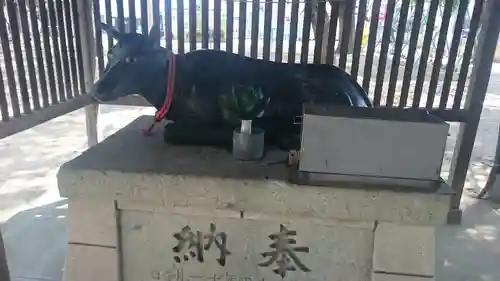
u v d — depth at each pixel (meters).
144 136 1.89
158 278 1.65
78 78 2.82
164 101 1.76
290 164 1.59
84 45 2.84
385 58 2.74
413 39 2.70
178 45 2.81
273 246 1.57
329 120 1.40
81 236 1.61
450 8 2.62
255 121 1.76
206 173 1.51
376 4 2.63
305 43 2.71
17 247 2.41
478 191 3.51
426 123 1.39
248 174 1.50
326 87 1.80
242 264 1.60
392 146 1.41
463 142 2.85
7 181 3.37
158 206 1.55
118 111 5.48
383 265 1.54
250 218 1.54
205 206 1.52
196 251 1.61
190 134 1.76
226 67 1.78
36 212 2.85
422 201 1.42
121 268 1.65
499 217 3.04
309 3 2.63
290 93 1.76
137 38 1.74
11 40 2.24
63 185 1.54
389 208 1.44
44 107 2.48
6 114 2.16
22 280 2.11
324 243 1.55
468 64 2.73
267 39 2.72
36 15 2.39
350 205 1.45
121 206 1.57
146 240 1.61
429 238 1.50
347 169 1.45
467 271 2.34
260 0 2.66
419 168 1.43
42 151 4.10
